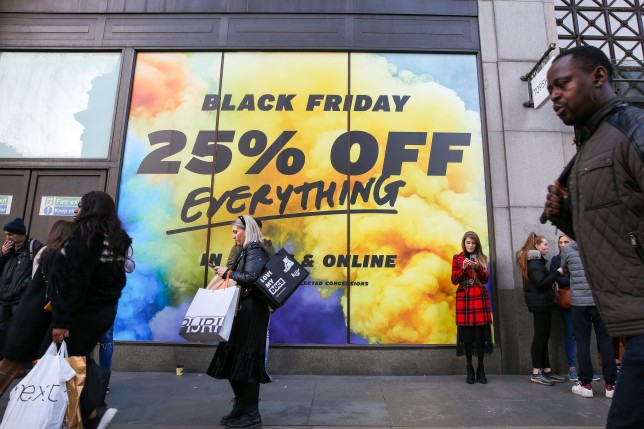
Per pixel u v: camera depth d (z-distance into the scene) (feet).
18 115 21.15
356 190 19.86
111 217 9.83
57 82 21.40
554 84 6.24
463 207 19.70
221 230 19.72
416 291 19.02
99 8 21.74
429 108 20.63
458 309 17.19
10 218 20.25
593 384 16.76
